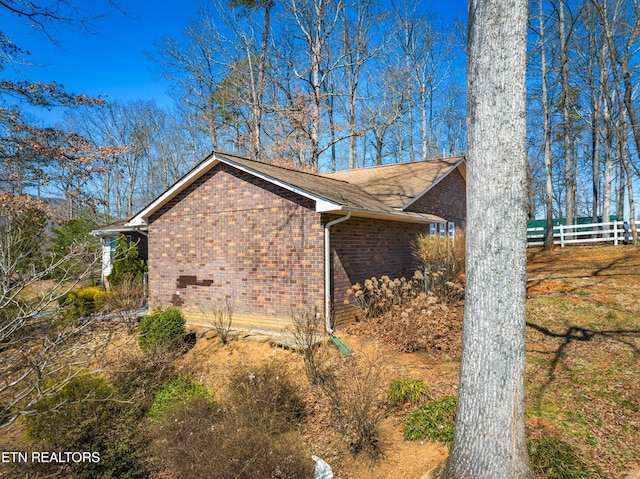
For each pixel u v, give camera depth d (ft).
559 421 17.01
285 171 37.29
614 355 23.07
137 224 38.75
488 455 12.13
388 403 19.72
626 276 37.88
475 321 12.64
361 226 33.99
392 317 28.89
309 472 14.89
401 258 39.99
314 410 20.26
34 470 14.01
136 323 36.17
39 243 29.04
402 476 15.30
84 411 16.98
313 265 29.19
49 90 41.60
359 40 95.20
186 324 35.42
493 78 12.66
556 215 134.00
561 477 13.60
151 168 128.06
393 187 46.98
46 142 44.78
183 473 14.87
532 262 52.95
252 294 32.01
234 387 19.67
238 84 90.12
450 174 53.98
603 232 61.31
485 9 12.91
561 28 60.64
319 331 28.30
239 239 32.83
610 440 15.65
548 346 25.09
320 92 90.17
